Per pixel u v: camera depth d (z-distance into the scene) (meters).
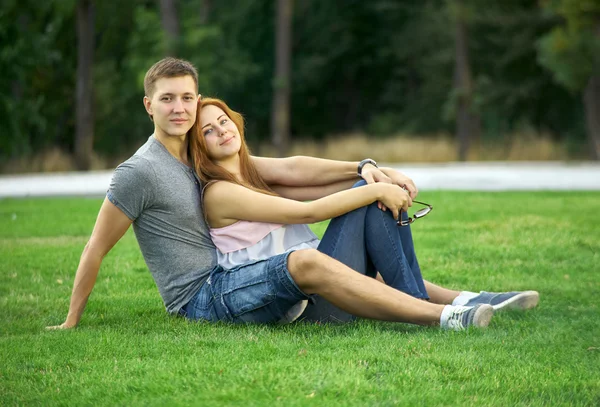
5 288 7.92
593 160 35.25
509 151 36.75
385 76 56.75
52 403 4.40
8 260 9.48
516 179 22.61
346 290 5.64
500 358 5.10
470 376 4.75
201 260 6.19
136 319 6.41
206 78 41.66
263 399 4.33
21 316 6.73
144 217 6.11
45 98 40.09
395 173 6.71
